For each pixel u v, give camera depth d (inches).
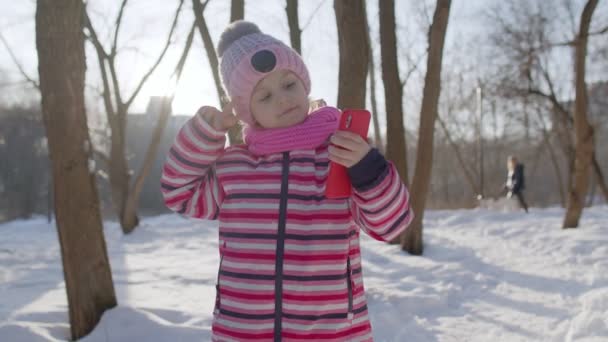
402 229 62.3
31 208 1073.5
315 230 61.9
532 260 259.8
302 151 64.7
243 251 62.7
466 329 152.4
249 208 63.5
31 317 161.3
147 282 218.8
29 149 1079.6
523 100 681.6
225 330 62.2
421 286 207.2
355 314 64.1
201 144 64.0
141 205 1106.1
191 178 66.6
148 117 1151.6
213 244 373.1
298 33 266.2
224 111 64.2
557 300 180.9
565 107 689.0
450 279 221.8
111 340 135.3
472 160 1139.3
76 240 144.5
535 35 599.5
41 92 140.1
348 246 63.5
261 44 65.2
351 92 186.4
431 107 280.5
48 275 256.8
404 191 60.8
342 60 188.1
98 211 149.5
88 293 145.3
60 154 141.6
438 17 267.6
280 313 60.7
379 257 280.1
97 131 622.2
